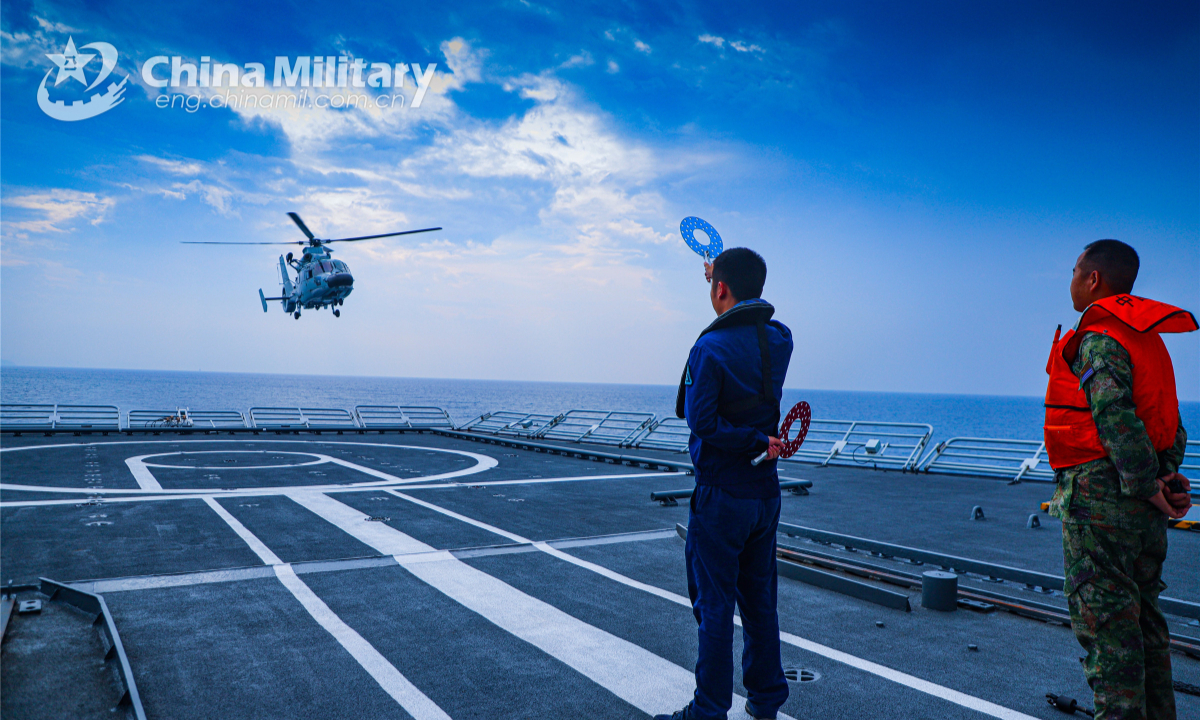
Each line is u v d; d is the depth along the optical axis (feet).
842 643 14.11
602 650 13.69
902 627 15.12
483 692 11.71
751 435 9.41
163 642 13.78
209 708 11.01
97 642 13.60
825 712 11.00
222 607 16.03
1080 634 9.05
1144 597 8.93
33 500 30.60
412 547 22.41
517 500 32.86
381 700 11.37
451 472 43.80
